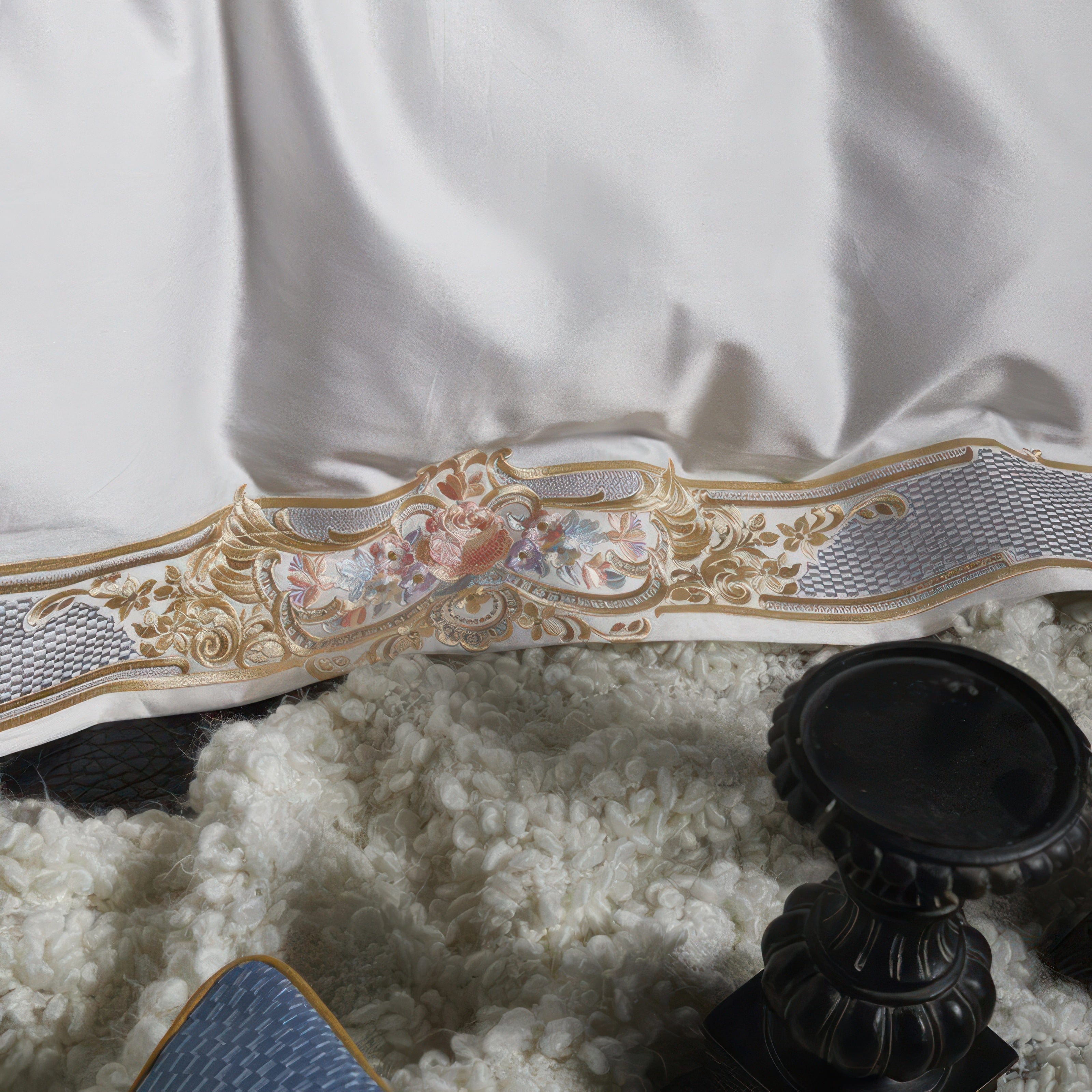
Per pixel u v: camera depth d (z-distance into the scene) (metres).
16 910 1.01
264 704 1.11
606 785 1.04
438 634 1.12
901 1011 0.92
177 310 1.06
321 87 1.02
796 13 1.05
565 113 1.05
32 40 0.99
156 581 1.10
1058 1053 0.99
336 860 1.04
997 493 1.15
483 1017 0.98
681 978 0.99
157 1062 0.77
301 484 1.12
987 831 0.81
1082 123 1.07
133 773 1.08
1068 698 1.09
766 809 1.05
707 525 1.14
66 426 1.06
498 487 1.13
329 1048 0.76
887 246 1.10
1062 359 1.13
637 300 1.08
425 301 1.07
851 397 1.13
